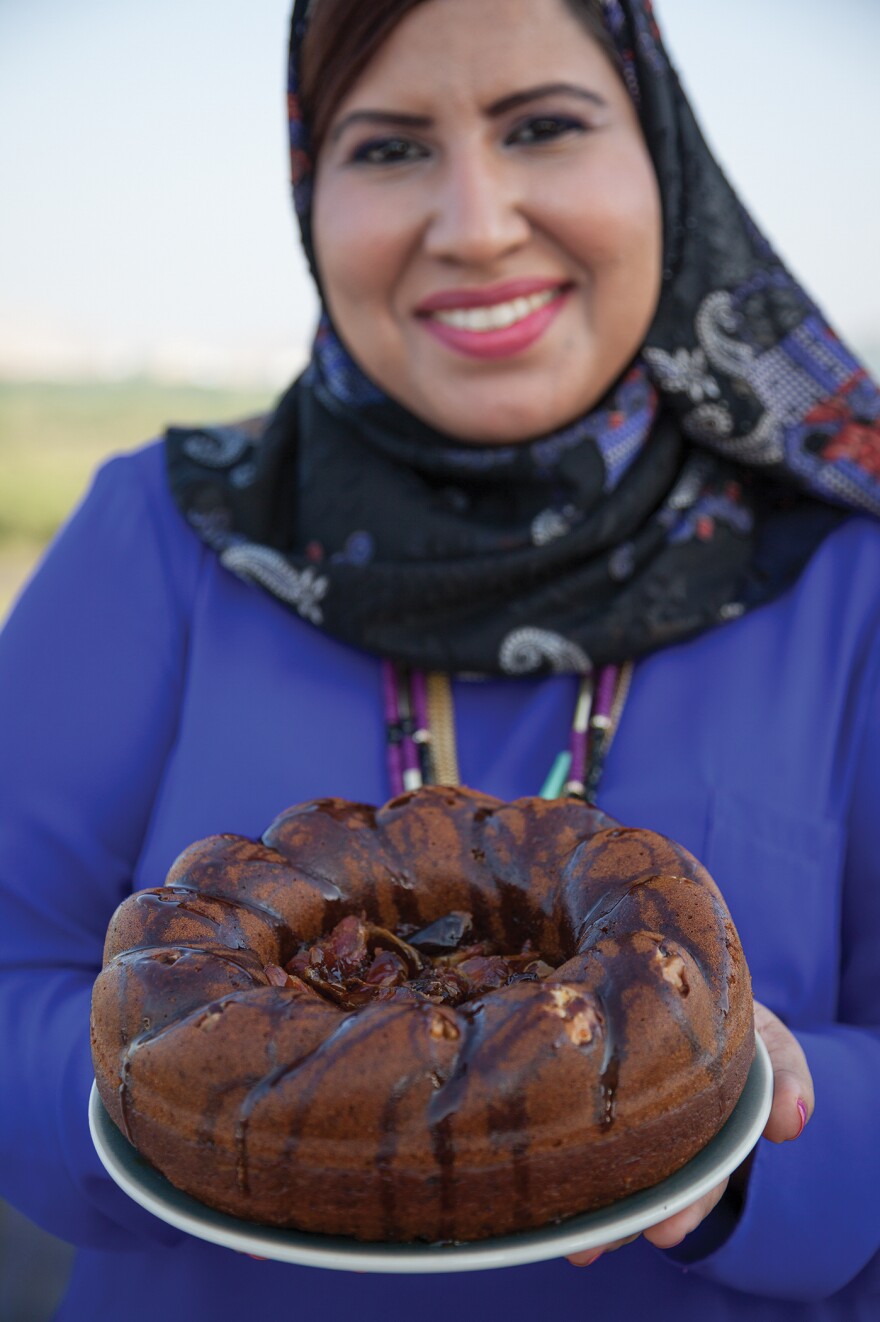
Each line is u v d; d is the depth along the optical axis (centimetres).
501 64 128
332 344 159
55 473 908
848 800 142
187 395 1169
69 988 137
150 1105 80
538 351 138
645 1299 123
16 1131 127
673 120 145
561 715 147
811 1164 116
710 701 144
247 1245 76
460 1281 124
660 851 96
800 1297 119
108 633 154
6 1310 237
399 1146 75
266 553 151
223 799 145
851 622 147
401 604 145
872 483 149
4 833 145
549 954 98
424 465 151
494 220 129
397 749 146
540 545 145
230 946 90
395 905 101
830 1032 128
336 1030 78
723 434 147
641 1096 78
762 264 153
